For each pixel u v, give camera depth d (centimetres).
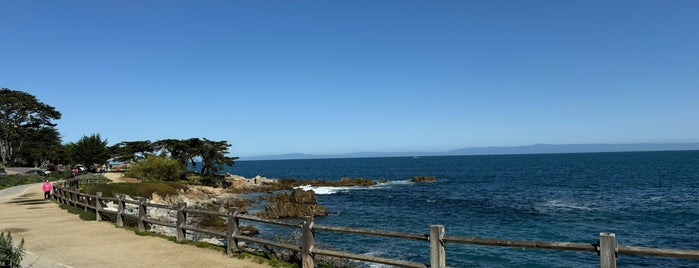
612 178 7412
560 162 16275
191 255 1133
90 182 4497
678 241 2436
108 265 1040
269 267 1001
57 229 1612
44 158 9388
